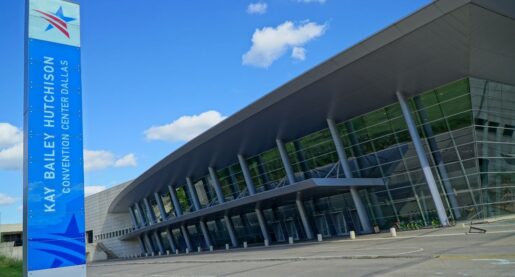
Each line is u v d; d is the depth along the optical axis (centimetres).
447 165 2888
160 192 6381
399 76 2661
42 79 758
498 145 2848
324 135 3650
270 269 1627
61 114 765
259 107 3116
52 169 738
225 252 3631
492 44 2362
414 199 3108
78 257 736
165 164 4572
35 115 738
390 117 3138
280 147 3891
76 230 743
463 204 2831
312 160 3831
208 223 5597
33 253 699
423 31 2219
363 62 2509
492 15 2120
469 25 2161
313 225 3956
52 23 788
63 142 758
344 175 3512
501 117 2875
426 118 2939
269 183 4378
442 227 2758
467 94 2694
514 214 2838
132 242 7488
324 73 2645
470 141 2759
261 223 4491
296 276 1297
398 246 1905
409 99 2975
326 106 3106
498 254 1248
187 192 5975
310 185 2816
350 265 1416
